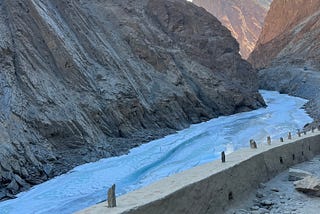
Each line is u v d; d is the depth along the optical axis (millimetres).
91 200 15555
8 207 14836
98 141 25141
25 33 26266
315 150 16453
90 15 38438
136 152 25391
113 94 30234
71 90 26766
